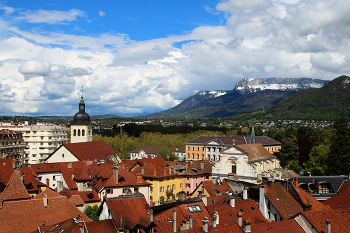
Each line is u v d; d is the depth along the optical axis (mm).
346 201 84000
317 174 155625
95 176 129375
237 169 145500
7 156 195375
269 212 81562
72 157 162000
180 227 67188
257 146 164375
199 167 155875
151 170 139500
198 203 77500
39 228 68062
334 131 184250
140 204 72312
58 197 78562
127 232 65625
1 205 72375
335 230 64750
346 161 148125
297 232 64438
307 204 82062
